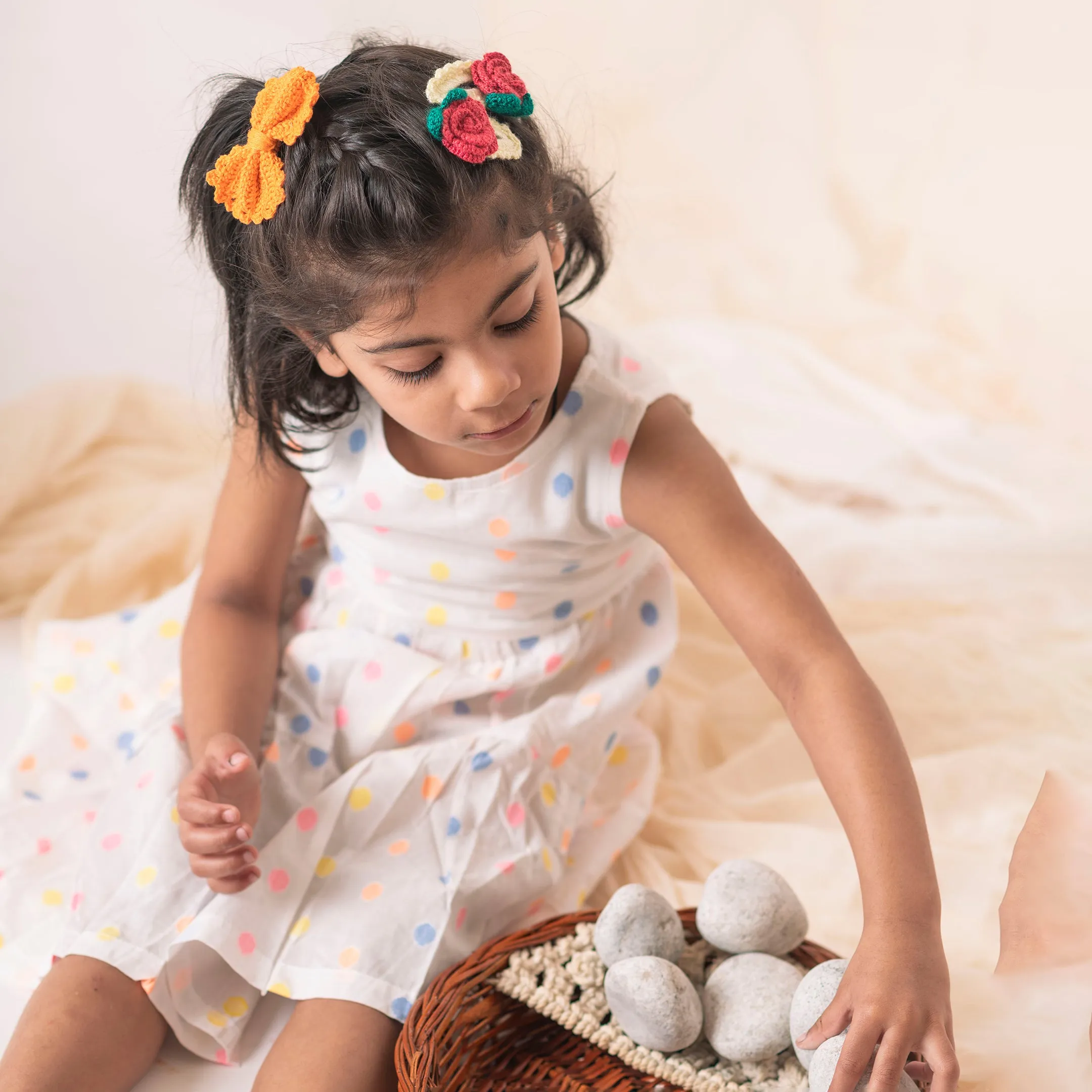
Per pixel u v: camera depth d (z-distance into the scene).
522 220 0.88
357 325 0.90
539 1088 0.92
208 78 1.64
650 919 0.94
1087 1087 0.87
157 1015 1.00
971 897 1.08
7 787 1.24
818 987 0.87
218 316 1.59
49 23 1.87
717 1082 0.88
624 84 2.08
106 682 1.33
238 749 1.05
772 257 1.99
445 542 1.13
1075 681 1.32
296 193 0.89
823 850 1.17
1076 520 1.50
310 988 0.98
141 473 1.76
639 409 1.08
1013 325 1.79
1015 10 1.85
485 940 1.07
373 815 1.08
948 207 1.92
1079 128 1.83
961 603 1.44
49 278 1.90
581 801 1.18
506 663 1.17
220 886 1.00
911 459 1.62
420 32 1.99
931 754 1.27
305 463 1.16
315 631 1.21
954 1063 0.80
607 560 1.16
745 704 1.40
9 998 1.08
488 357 0.90
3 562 1.62
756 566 1.04
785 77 2.00
